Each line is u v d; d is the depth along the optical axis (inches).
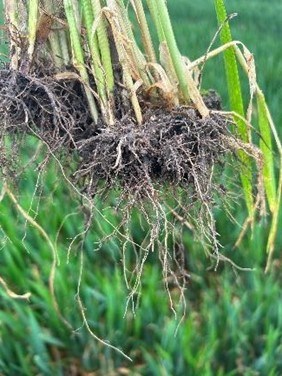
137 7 8.1
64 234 19.0
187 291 17.3
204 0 58.5
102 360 15.2
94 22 7.6
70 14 7.8
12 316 15.5
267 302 16.2
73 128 8.0
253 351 15.5
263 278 17.5
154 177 8.1
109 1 7.6
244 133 8.8
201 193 7.8
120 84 8.0
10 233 18.0
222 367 14.4
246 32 41.7
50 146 8.2
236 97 8.9
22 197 19.1
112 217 17.8
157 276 17.5
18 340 15.5
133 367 15.0
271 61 32.9
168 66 8.1
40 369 15.0
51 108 8.1
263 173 9.4
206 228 9.9
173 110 8.0
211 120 8.0
